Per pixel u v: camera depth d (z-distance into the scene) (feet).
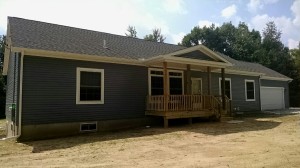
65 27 54.65
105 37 58.03
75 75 42.55
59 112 40.37
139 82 50.60
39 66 38.91
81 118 42.63
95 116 44.32
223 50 178.40
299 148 26.86
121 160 22.95
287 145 28.50
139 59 48.88
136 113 49.49
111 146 29.84
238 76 74.74
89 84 44.19
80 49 44.06
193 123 51.37
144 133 39.86
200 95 51.34
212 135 36.14
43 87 39.06
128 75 49.14
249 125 46.57
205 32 182.29
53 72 40.22
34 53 38.45
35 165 21.93
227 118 54.70
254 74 78.28
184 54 49.21
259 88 82.23
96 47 48.42
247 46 165.58
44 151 28.22
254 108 78.79
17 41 37.86
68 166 21.26
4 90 99.50
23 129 36.88
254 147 27.71
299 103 133.18
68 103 41.45
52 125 39.47
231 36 179.73
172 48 67.46
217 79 67.05
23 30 43.68
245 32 178.09
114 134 40.11
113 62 47.19
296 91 136.56
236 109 72.43
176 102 47.32
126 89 48.57
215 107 53.47
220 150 26.48
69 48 42.65
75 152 27.02
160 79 54.34
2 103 98.32
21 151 28.55
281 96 95.91
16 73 41.98
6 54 56.59
